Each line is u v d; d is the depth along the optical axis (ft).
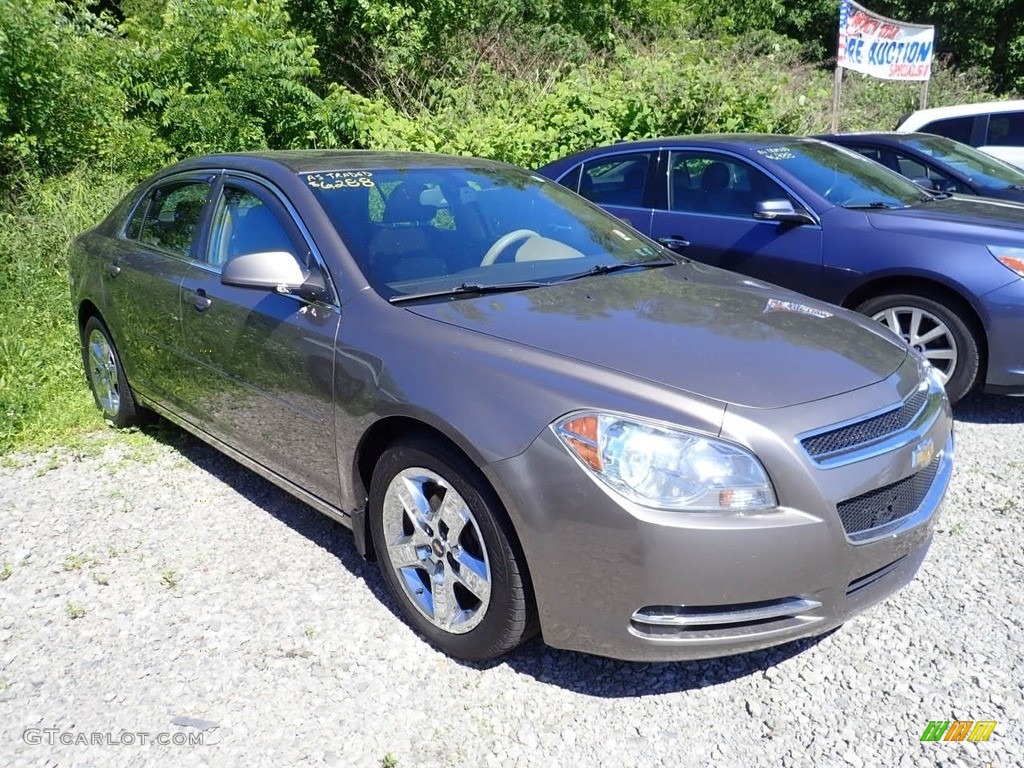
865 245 16.90
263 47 33.19
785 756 8.08
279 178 11.96
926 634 9.78
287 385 10.88
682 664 9.39
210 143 31.45
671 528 7.68
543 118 33.12
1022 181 26.84
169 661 9.46
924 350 16.60
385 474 9.70
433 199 12.19
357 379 9.77
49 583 11.01
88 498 13.32
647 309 10.20
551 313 9.91
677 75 34.78
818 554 7.97
